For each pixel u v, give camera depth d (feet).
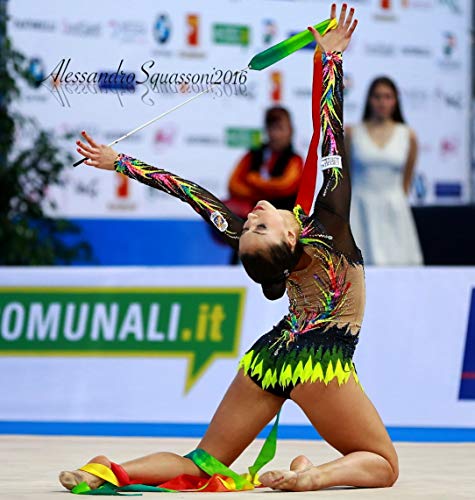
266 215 34.71
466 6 94.38
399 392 64.34
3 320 66.23
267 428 64.03
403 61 93.86
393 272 65.21
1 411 65.41
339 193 36.04
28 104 89.51
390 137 91.97
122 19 89.81
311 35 39.75
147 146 90.89
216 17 90.99
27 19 89.10
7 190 88.94
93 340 65.67
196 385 64.90
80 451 50.24
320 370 34.91
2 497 32.35
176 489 34.63
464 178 94.32
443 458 48.42
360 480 34.91
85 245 90.99
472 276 65.36
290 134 91.86
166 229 92.48
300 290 35.99
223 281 65.57
